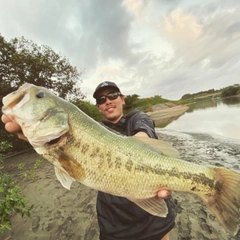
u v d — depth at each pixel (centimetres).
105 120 87
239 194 58
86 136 58
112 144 59
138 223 69
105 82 86
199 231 101
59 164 57
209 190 62
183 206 126
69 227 118
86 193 162
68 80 503
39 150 58
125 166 58
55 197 159
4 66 410
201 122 573
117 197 72
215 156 223
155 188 60
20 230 118
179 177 61
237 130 372
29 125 57
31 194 170
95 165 57
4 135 360
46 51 459
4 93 415
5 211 81
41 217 131
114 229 71
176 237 98
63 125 57
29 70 432
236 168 177
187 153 250
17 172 243
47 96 60
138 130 68
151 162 60
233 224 57
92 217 126
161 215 58
